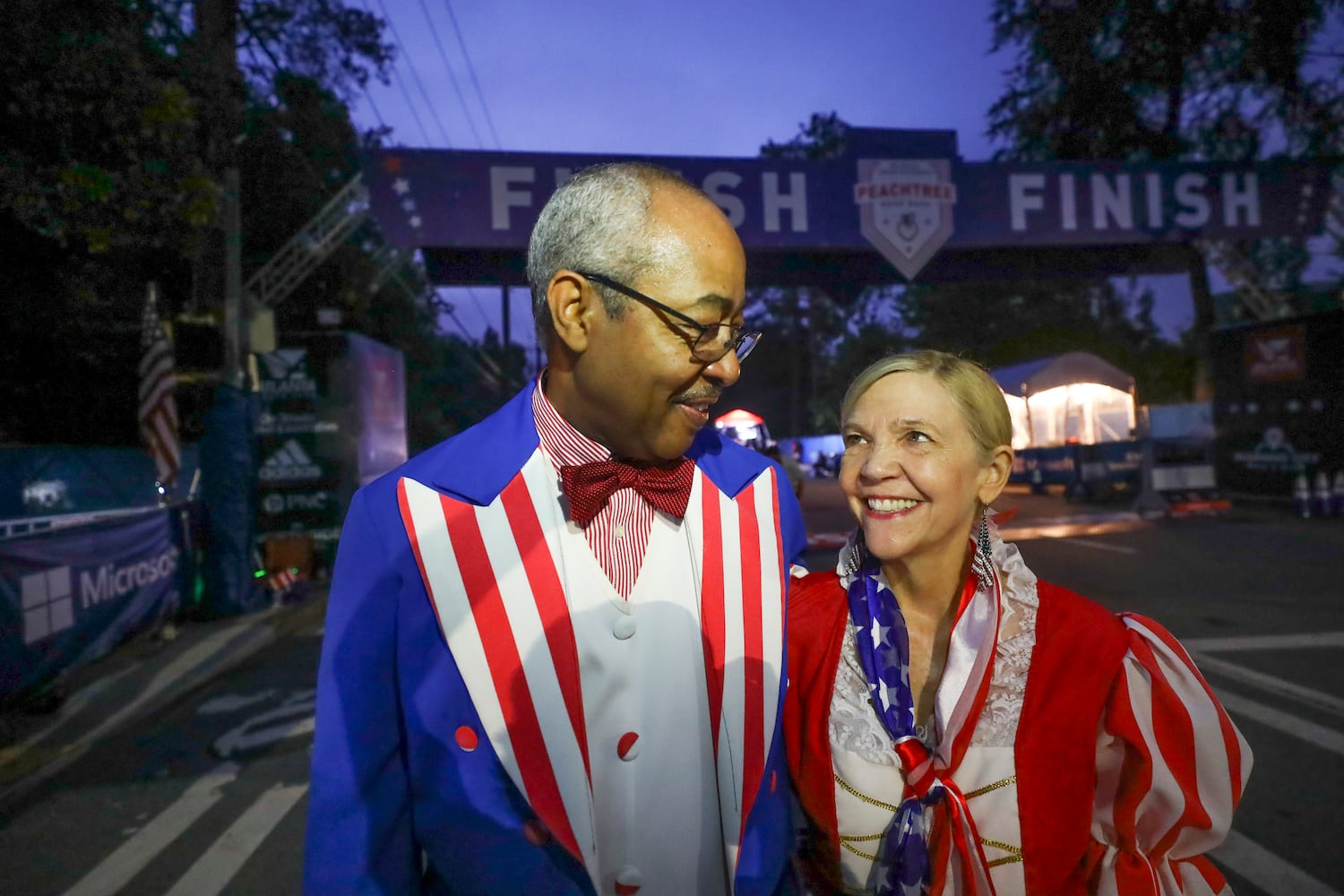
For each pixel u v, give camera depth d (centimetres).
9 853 365
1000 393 140
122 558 672
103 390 1205
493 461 121
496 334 4147
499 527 118
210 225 859
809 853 145
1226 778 121
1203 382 1642
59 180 695
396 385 1312
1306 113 1800
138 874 347
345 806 112
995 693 127
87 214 723
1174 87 1861
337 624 117
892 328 3659
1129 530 1228
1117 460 1570
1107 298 2769
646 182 113
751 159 1149
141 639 726
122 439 1248
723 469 137
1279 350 1482
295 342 1068
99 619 628
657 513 127
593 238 111
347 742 113
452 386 3120
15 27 638
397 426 1309
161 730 519
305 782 432
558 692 114
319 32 1540
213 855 361
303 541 1012
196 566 829
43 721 533
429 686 114
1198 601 757
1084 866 126
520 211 1103
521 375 3825
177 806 409
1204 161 1234
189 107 736
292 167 1584
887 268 1341
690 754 121
